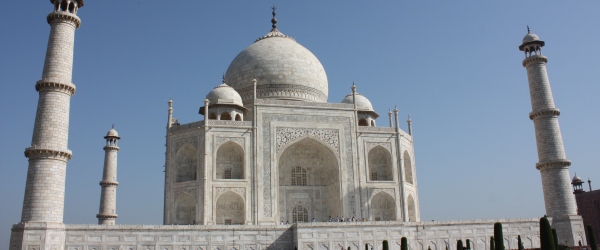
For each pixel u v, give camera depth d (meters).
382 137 103.62
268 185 94.69
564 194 90.12
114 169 114.56
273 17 131.38
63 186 71.50
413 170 109.12
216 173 96.25
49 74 73.38
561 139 93.50
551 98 95.19
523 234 88.81
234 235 77.50
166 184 94.56
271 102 99.62
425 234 84.38
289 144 98.38
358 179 99.44
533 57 97.12
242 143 95.56
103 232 72.25
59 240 68.69
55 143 71.00
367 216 97.44
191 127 95.50
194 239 75.88
